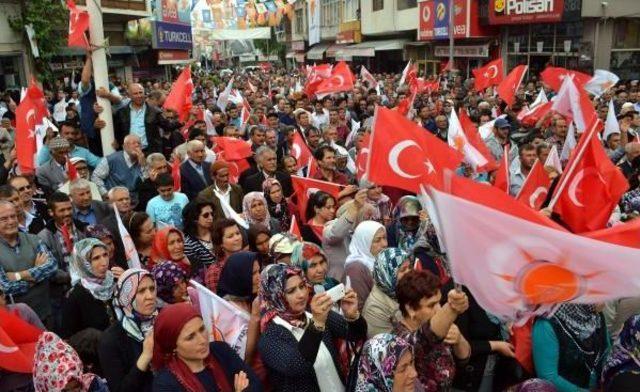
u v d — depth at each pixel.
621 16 22.36
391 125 4.58
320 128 13.26
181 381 3.10
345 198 6.62
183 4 28.73
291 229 6.24
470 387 3.95
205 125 11.08
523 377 4.00
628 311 4.20
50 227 6.06
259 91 22.78
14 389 3.74
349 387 3.41
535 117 11.77
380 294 4.02
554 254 2.95
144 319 3.69
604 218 5.18
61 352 3.30
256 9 26.97
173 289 4.46
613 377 3.13
